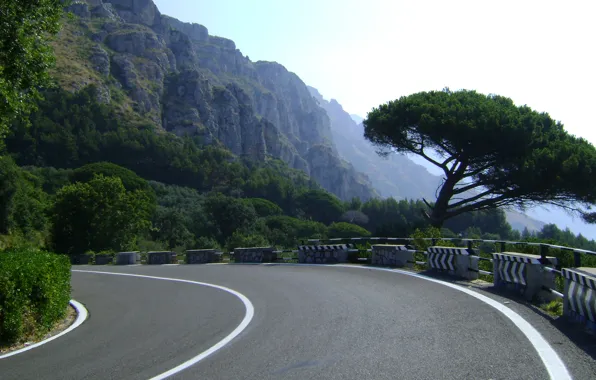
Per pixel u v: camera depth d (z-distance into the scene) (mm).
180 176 102375
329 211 104750
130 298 12141
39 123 90375
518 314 7125
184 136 131625
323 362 5336
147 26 180875
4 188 39406
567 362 4895
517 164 24766
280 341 6434
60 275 9383
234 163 122250
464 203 28141
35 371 5828
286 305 9258
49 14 11242
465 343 5758
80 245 44688
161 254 27969
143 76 144875
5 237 38031
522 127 24844
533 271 8234
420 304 8391
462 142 26047
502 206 27250
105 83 122875
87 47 131875
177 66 182500
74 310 10781
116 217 45094
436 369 4875
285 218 77250
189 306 10188
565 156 23672
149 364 5789
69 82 110562
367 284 11305
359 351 5680
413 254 14758
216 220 64875
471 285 10180
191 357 5965
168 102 145875
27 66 10734
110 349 6770
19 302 7605
